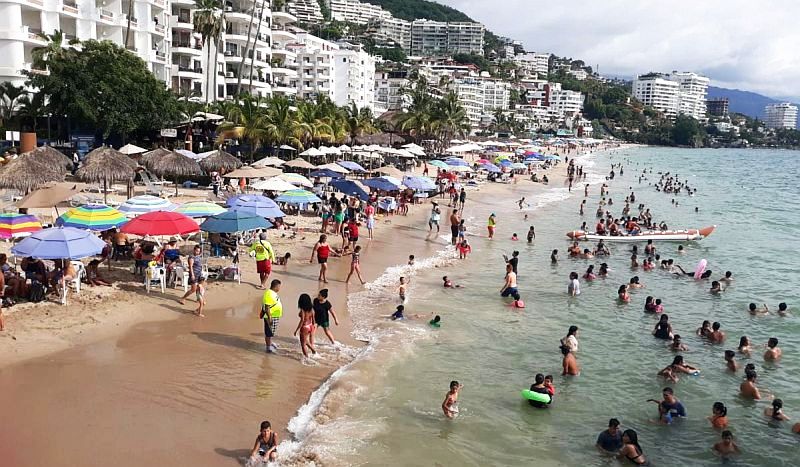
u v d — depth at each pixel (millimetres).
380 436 12570
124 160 30109
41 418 12008
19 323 16312
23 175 25828
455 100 96875
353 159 68188
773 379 16953
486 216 43875
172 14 74500
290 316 19203
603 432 12930
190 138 53781
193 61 77062
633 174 97375
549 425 13727
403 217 40188
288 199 29344
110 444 11297
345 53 127812
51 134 49969
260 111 52406
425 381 15406
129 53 46750
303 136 56031
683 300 24672
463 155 100375
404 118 87500
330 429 12617
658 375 16750
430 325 19562
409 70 192125
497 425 13539
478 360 17125
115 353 15305
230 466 10969
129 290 19906
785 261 33062
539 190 63719
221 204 28438
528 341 18938
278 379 14672
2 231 19328
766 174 113125
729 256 34219
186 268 20688
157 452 11164
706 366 17594
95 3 57625
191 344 16266
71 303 18078
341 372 15289
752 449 13172
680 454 12883
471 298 23125
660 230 39594
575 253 32188
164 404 12945
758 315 22906
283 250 27672
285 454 11523
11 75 47094
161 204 24000
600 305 23266
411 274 25922
